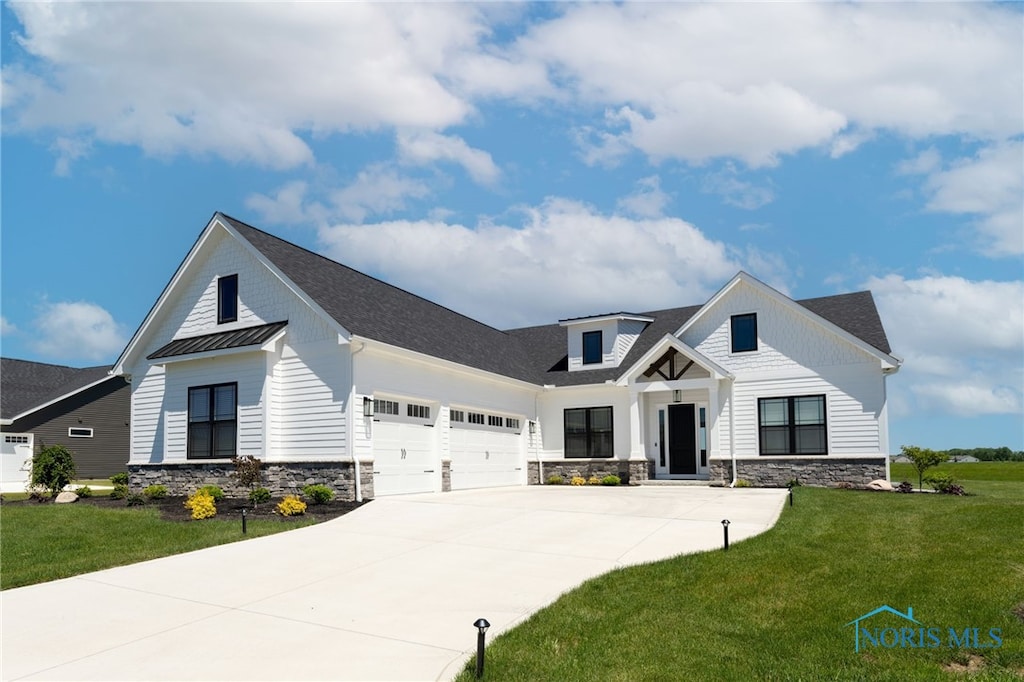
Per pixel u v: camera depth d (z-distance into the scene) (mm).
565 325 28531
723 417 24188
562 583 10039
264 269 20297
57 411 35312
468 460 23156
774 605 8852
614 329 27594
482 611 8781
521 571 10695
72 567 11156
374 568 10922
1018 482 27531
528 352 30844
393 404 19938
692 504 17000
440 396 21797
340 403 18438
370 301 21969
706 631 8047
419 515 15602
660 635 7918
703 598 9188
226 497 19141
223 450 19953
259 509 16547
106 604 9250
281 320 19766
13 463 33406
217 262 21375
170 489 20734
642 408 25547
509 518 15156
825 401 22969
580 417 27484
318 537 13281
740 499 17891
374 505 16984
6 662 7262
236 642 7746
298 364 19266
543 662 7137
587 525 14266
